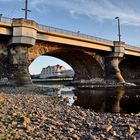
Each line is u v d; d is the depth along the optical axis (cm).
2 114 1374
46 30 5359
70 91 5475
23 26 4725
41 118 1388
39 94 3512
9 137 887
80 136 1052
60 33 5684
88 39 6575
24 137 919
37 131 1052
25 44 4822
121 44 7856
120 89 6203
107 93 4972
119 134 1135
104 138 1021
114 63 7956
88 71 8625
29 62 5325
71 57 7856
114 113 2236
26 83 4684
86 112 1969
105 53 7981
